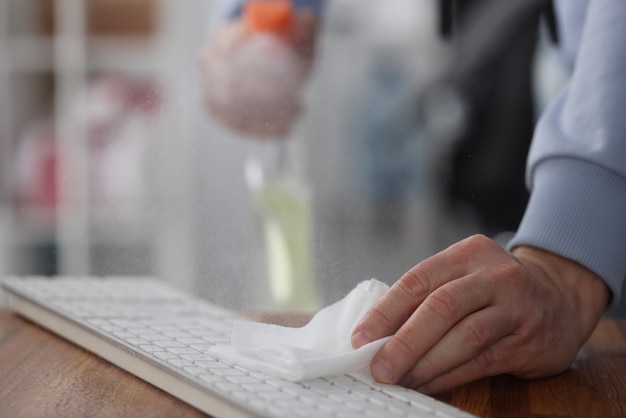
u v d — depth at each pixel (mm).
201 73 1604
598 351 944
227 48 1582
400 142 2580
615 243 889
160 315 951
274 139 1580
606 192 899
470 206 2422
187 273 1164
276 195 1323
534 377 822
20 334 981
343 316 786
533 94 2418
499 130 2436
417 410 657
